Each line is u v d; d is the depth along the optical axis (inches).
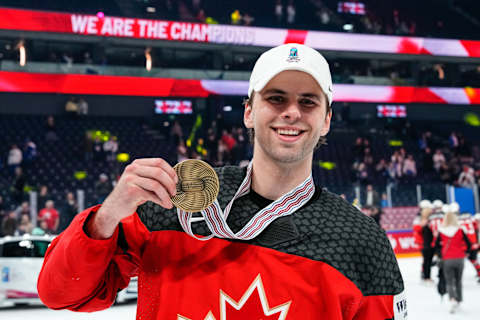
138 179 51.3
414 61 1136.8
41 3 978.7
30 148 780.0
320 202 63.7
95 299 62.2
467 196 708.0
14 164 743.1
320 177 916.0
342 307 59.7
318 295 58.6
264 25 1077.1
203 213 59.7
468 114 1170.6
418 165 962.7
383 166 876.0
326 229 61.2
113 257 62.4
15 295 357.7
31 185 792.9
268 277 58.8
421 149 978.1
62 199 583.5
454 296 343.0
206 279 59.2
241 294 58.5
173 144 941.8
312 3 1180.5
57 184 808.9
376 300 60.5
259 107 60.6
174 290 59.5
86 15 877.8
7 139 855.1
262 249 59.6
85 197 578.2
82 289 57.9
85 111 882.1
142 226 62.4
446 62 1147.3
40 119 909.8
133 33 900.0
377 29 1085.1
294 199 61.9
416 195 705.0
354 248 60.4
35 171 812.6
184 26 929.5
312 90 59.4
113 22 888.3
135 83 896.3
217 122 923.4
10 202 628.7
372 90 1011.3
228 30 957.2
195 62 1023.6
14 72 834.8
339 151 975.0
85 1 1001.5
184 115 996.6
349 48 1026.7
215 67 1021.2
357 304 59.7
